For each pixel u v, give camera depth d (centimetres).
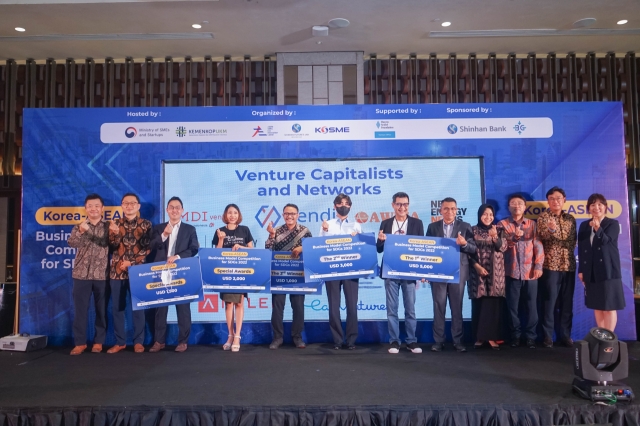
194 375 400
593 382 330
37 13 600
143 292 484
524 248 495
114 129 540
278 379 386
